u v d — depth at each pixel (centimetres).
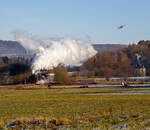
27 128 2486
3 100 6088
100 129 2284
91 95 6431
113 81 11181
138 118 2778
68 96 6406
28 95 7200
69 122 2627
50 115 3303
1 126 2564
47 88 9662
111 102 4753
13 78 11562
